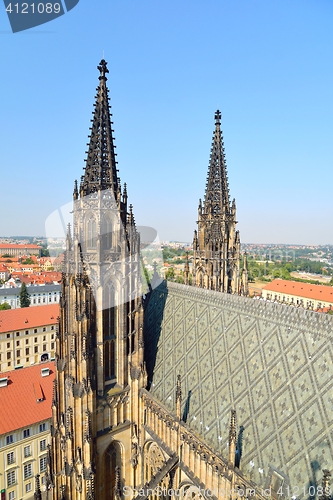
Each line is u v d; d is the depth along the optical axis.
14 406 85.00
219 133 89.25
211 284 88.00
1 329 146.88
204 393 48.97
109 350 55.34
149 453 56.69
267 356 43.44
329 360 36.56
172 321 63.12
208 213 88.56
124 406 56.62
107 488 56.06
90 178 51.94
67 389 51.69
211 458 42.12
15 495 81.81
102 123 52.12
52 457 56.38
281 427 37.53
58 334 56.19
